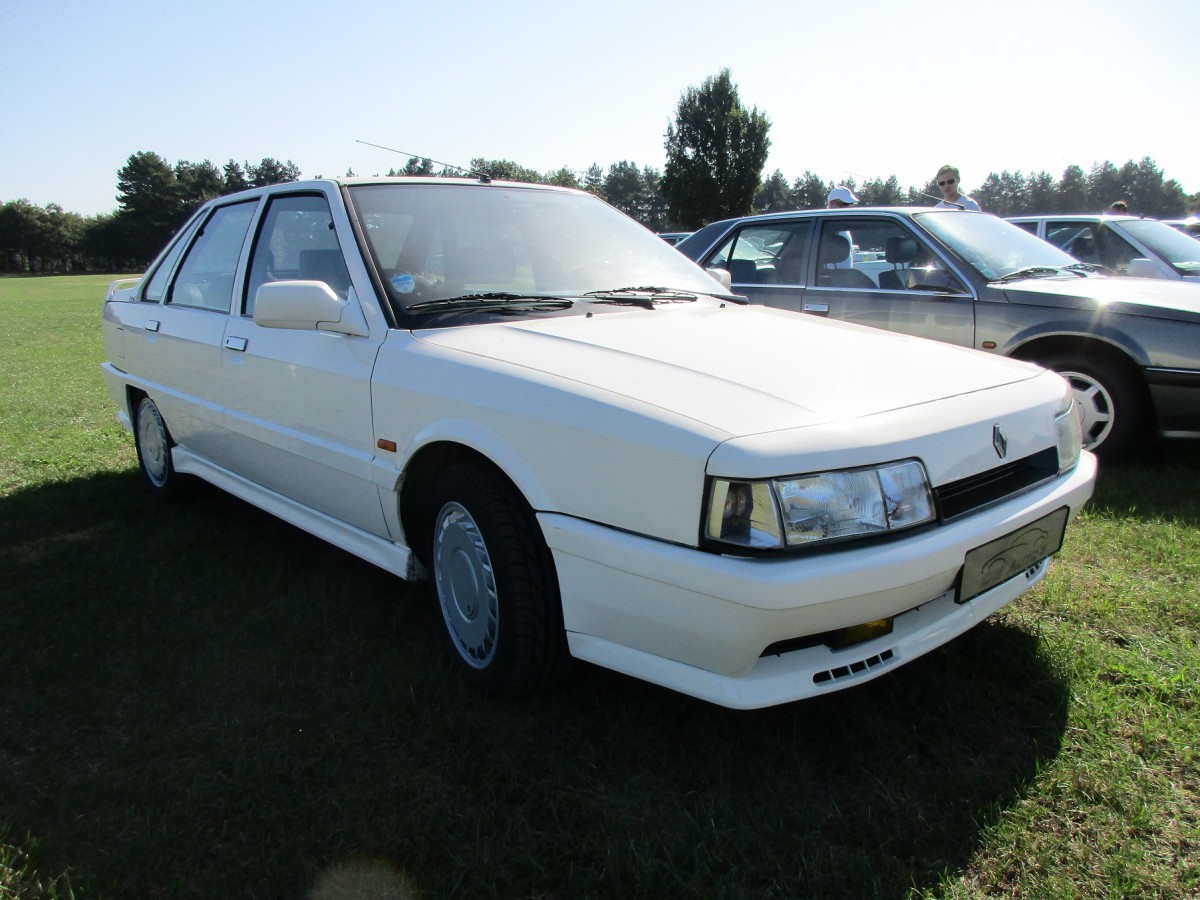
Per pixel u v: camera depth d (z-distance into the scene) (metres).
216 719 2.37
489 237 3.09
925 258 5.08
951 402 2.13
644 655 2.04
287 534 3.81
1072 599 2.99
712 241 6.29
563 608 2.17
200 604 3.07
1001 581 2.14
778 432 1.84
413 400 2.48
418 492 2.64
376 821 1.94
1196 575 3.19
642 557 1.91
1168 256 6.12
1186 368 4.24
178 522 4.00
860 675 1.99
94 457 5.34
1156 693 2.42
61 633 2.86
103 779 2.11
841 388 2.12
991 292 4.79
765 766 2.12
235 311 3.40
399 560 2.71
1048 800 1.98
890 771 2.11
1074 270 5.19
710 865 1.80
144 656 2.70
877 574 1.82
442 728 2.28
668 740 2.23
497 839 1.88
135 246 95.31
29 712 2.42
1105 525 3.70
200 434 3.71
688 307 3.04
